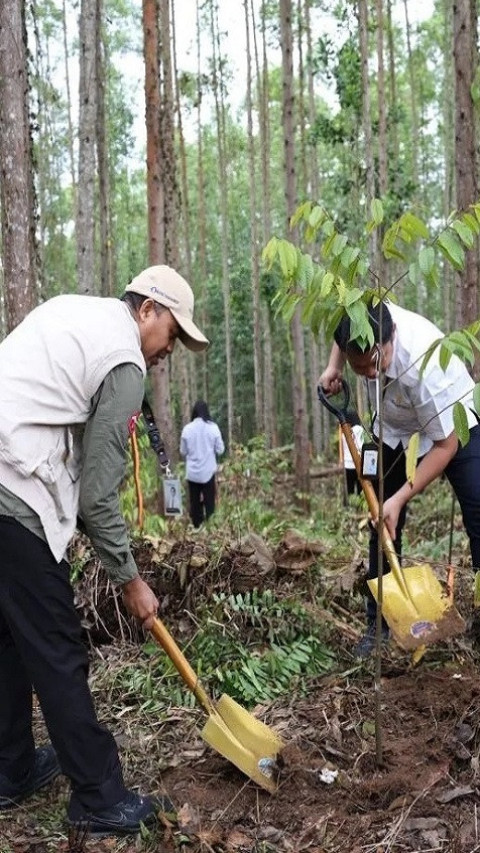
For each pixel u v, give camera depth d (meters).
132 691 2.91
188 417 16.14
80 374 2.05
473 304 5.74
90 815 2.16
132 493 5.20
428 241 2.17
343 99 11.55
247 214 26.05
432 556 4.69
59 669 2.11
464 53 5.65
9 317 4.18
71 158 18.78
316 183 16.09
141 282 2.27
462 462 2.92
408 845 2.04
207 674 2.97
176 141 22.66
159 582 3.39
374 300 2.29
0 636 2.29
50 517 2.07
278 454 13.93
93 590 3.34
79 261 7.46
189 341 2.31
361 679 2.92
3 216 4.16
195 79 18.02
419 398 2.75
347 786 2.26
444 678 2.82
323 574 3.53
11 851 2.12
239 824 2.19
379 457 2.24
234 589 3.35
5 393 2.05
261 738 2.40
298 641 3.13
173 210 10.30
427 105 21.12
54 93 16.23
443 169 22.08
